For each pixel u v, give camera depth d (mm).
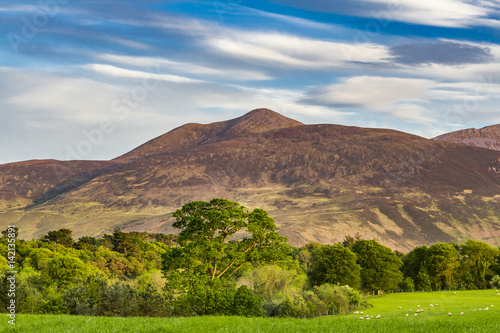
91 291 50062
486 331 23719
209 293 45781
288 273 76625
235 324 25391
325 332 23266
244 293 46594
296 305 63500
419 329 24281
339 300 70625
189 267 52219
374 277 96250
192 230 53500
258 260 54562
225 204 55312
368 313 64375
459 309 57031
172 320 27000
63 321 26062
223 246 52812
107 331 22766
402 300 80938
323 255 92188
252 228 53406
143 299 48625
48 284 64375
